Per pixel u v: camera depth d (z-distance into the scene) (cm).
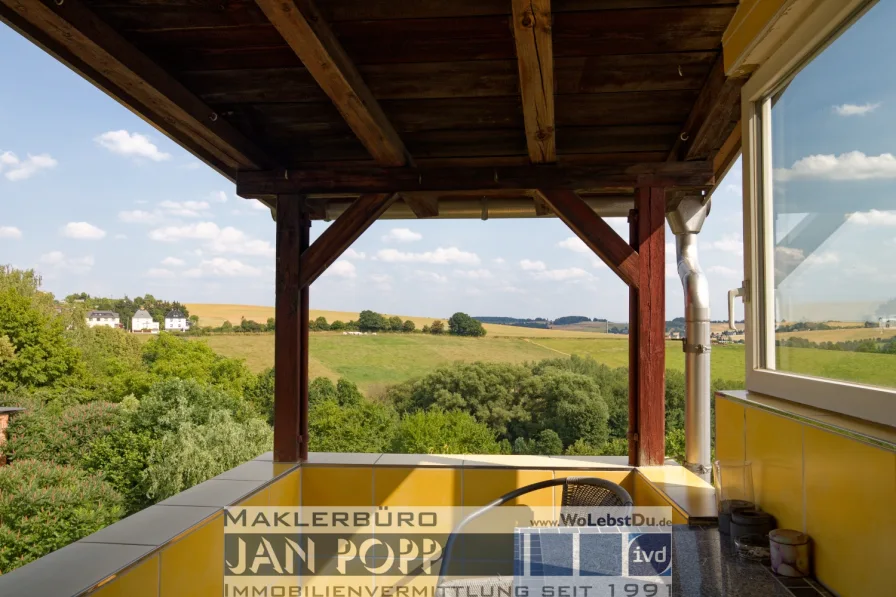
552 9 186
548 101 207
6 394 2134
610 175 277
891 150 123
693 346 315
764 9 166
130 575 164
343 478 296
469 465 292
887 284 125
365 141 251
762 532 159
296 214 295
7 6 150
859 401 134
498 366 1820
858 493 121
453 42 202
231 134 254
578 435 1736
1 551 1295
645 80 227
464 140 282
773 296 190
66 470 1497
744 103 202
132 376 2334
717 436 208
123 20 188
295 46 178
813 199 161
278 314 297
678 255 337
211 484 251
